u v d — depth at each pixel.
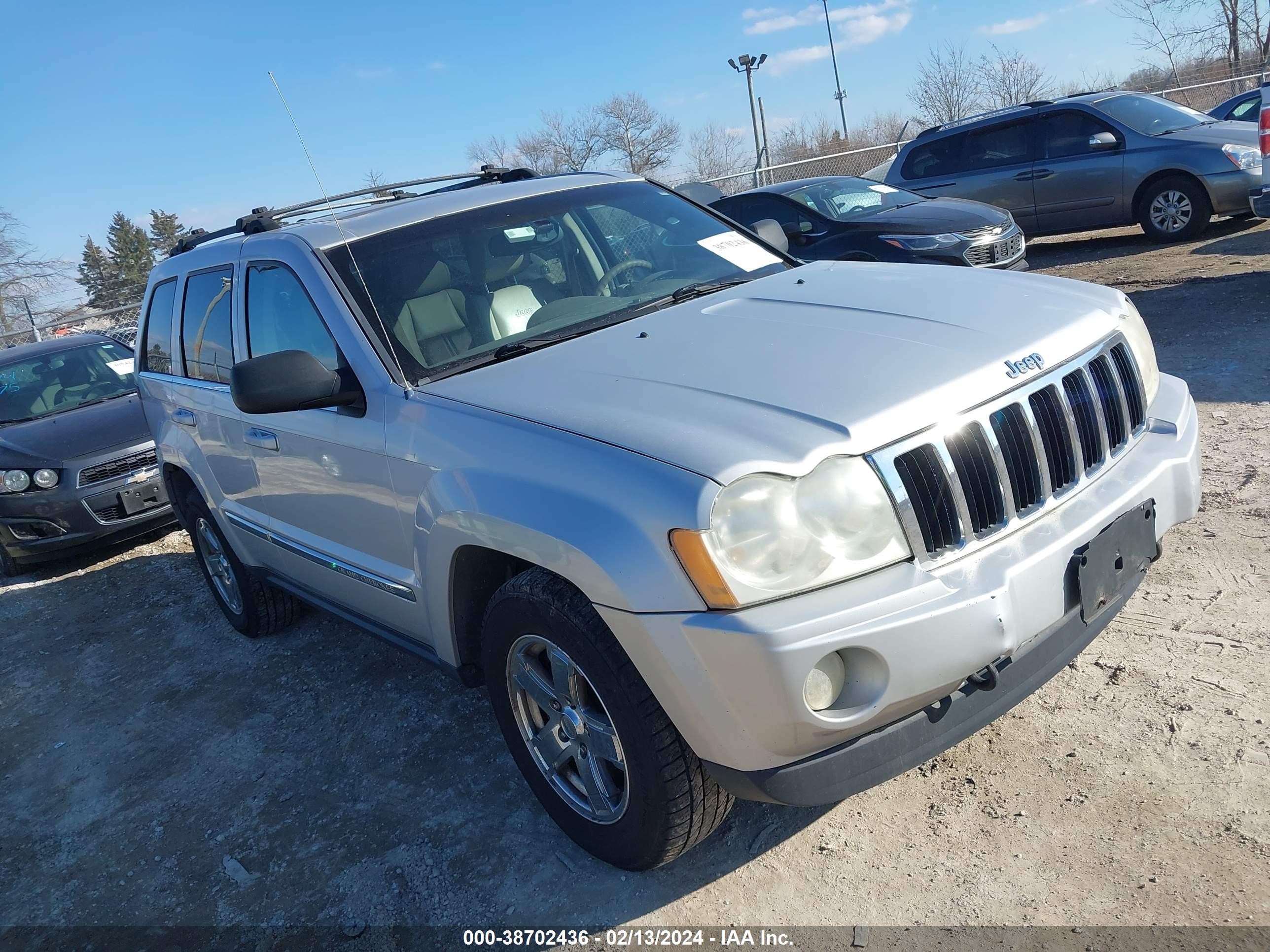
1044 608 2.28
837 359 2.52
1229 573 3.56
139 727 4.37
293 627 5.11
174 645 5.28
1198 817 2.47
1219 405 5.26
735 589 2.07
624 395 2.53
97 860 3.40
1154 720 2.86
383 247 3.38
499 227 3.55
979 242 8.59
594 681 2.40
